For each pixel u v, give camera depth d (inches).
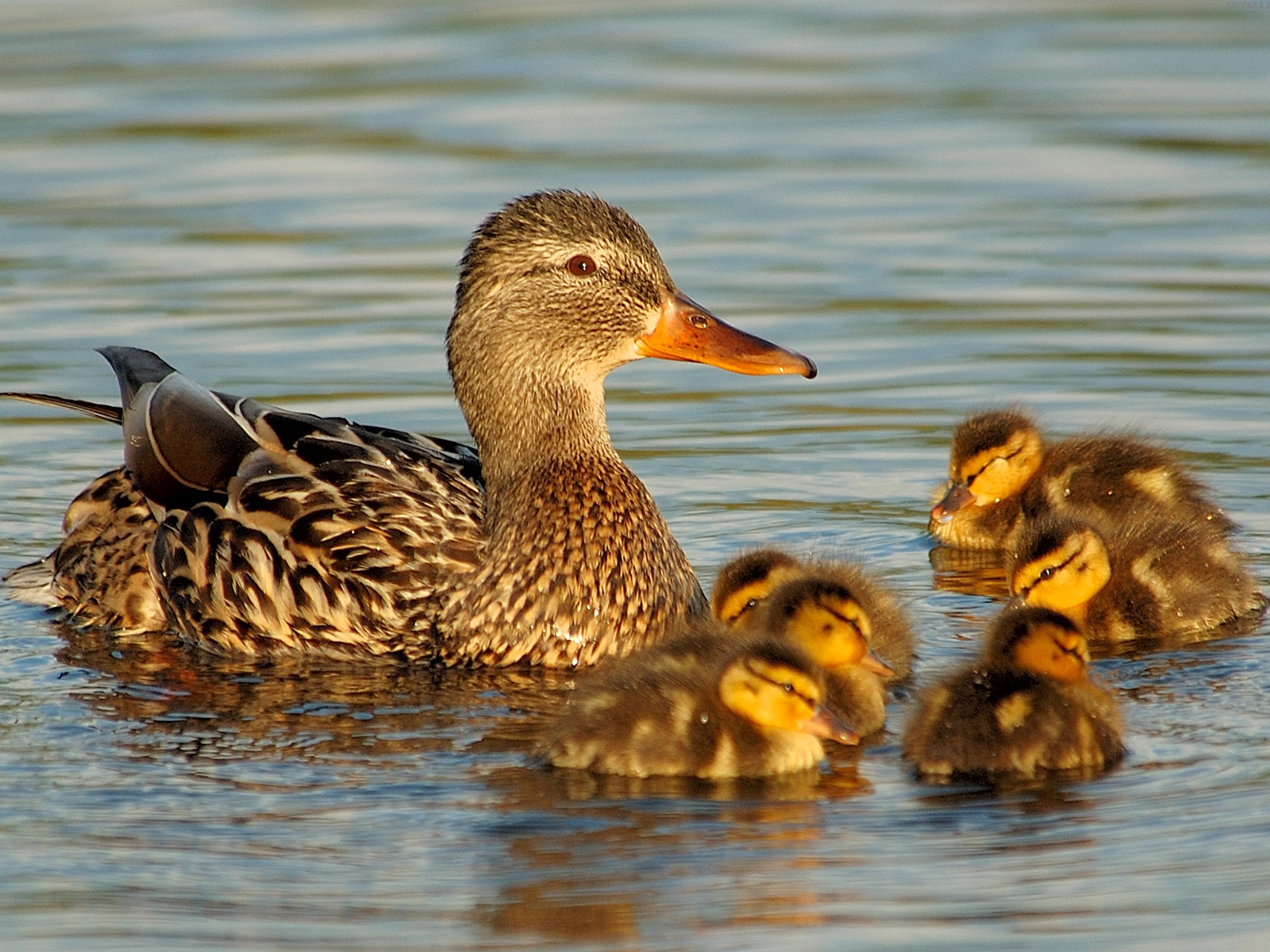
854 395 671.1
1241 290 750.5
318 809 371.2
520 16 1196.5
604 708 397.1
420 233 833.5
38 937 319.0
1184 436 625.6
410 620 469.7
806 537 561.6
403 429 637.9
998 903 327.3
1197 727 411.8
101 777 387.2
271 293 765.3
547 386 489.1
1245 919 319.6
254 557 478.0
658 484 603.2
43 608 522.9
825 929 319.6
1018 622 409.7
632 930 320.2
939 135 961.5
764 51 1120.2
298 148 946.7
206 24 1175.0
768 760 395.5
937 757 394.0
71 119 984.3
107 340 712.4
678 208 858.1
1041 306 741.9
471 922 323.9
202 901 331.9
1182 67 1058.1
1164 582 489.4
